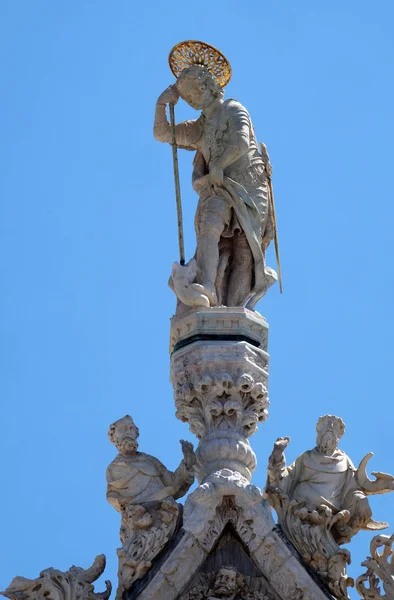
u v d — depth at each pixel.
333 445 35.41
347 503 35.00
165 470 35.22
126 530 34.59
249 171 38.31
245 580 34.19
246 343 36.62
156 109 38.94
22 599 33.75
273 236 38.34
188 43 39.38
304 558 34.38
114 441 35.47
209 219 37.69
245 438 36.00
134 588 33.94
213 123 38.56
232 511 34.59
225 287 37.72
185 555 34.09
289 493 35.03
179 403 36.41
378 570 34.19
